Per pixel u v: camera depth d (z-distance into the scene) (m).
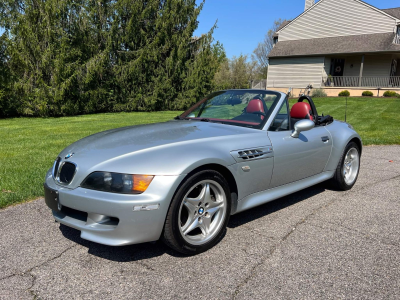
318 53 24.91
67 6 15.60
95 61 16.47
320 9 26.98
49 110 15.59
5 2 14.99
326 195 4.27
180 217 2.49
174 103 19.83
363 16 25.09
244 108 3.62
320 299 2.08
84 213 2.52
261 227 3.20
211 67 21.09
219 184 2.72
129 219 2.27
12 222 3.24
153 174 2.34
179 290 2.16
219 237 2.79
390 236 3.01
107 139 2.91
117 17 17.69
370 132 9.64
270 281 2.27
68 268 2.42
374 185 4.73
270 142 3.21
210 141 2.82
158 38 18.75
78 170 2.47
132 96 18.72
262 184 3.17
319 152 3.87
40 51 15.03
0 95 14.41
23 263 2.48
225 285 2.22
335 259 2.58
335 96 24.50
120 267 2.44
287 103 3.68
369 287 2.21
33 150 6.59
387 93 22.47
